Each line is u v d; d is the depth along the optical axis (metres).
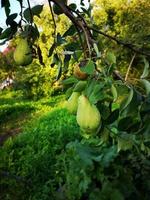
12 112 5.53
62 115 4.00
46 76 6.43
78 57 0.59
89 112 0.51
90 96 0.50
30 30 0.63
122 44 0.57
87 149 1.46
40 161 2.26
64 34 0.64
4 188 1.85
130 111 0.52
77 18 0.58
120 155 1.41
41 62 0.63
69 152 1.73
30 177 2.17
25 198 1.85
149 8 4.61
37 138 2.95
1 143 3.09
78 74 0.52
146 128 0.53
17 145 2.82
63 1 0.58
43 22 3.91
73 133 2.81
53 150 2.49
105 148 1.46
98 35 0.65
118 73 0.51
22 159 2.43
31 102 6.34
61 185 1.89
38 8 0.64
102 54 0.52
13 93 6.79
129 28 4.31
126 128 0.54
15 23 0.64
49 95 6.52
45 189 1.84
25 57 0.62
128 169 1.40
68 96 0.58
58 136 2.87
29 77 6.41
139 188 1.42
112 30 4.57
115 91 0.48
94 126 0.51
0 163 2.32
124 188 1.37
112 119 0.53
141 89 0.53
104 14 4.85
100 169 1.42
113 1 4.81
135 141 0.64
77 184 1.52
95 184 1.48
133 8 4.59
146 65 0.54
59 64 0.63
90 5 0.68
